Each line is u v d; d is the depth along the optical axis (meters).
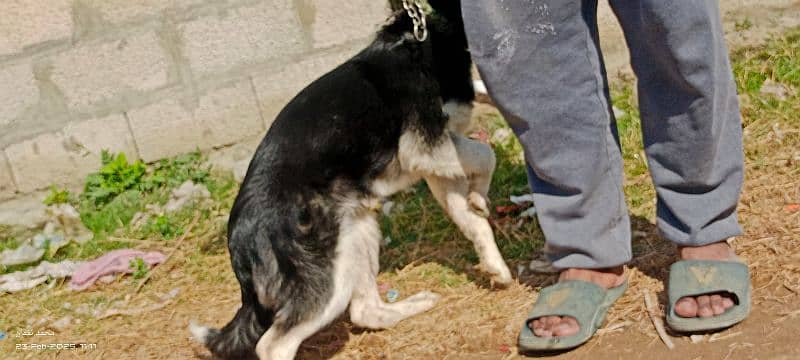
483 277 3.99
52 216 5.13
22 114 5.13
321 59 5.37
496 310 3.66
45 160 5.20
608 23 5.44
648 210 4.16
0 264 4.92
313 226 3.50
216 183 5.27
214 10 5.21
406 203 4.82
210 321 4.13
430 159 3.74
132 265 4.68
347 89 3.73
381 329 3.75
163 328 4.16
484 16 2.93
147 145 5.30
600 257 3.23
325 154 3.59
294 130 3.62
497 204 4.59
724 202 3.15
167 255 4.79
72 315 4.39
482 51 2.97
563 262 3.30
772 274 3.39
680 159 3.06
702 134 2.95
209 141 5.36
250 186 3.57
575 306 3.20
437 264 4.23
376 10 5.36
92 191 5.21
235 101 5.33
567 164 3.08
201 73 5.27
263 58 5.32
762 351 2.97
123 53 5.17
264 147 3.66
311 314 3.44
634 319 3.31
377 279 4.20
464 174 3.77
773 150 4.49
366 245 3.68
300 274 3.44
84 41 5.12
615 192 3.18
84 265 4.74
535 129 3.04
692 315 3.11
